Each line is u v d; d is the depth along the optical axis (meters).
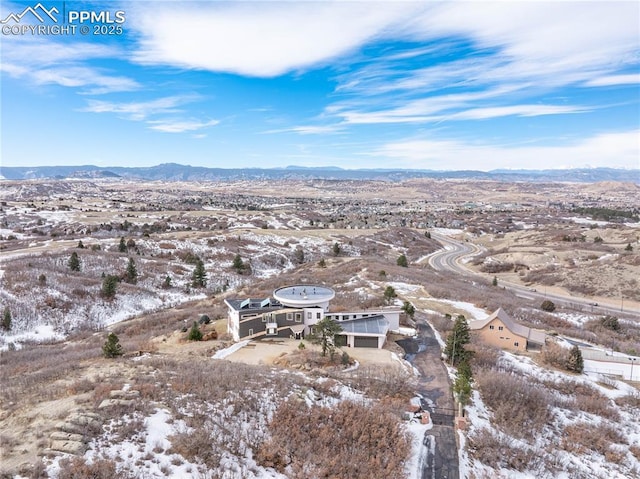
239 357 38.03
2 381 28.89
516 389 32.81
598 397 36.56
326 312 46.41
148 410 22.02
